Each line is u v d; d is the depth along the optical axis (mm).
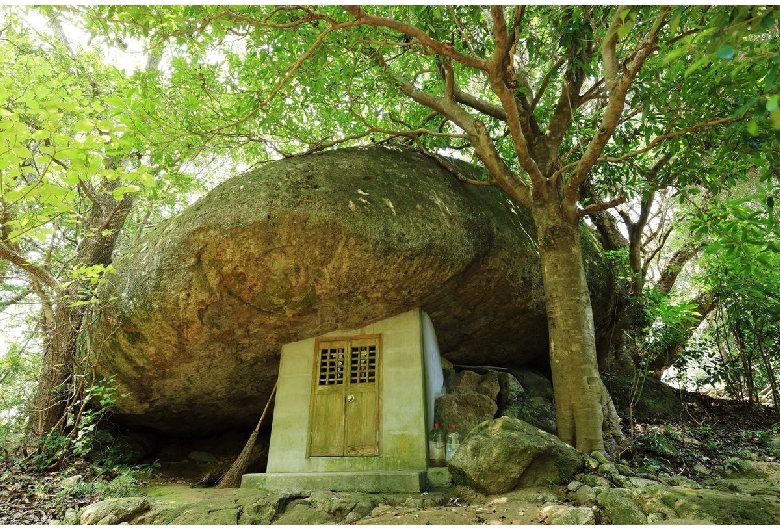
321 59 6844
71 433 6684
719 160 6605
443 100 7617
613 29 4906
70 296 6648
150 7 5617
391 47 7668
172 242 5906
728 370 10055
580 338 6465
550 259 6883
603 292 8820
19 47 7266
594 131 8375
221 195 6062
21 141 4199
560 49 8273
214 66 7719
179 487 6398
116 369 6711
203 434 8883
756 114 2951
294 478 5781
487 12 8016
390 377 6320
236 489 5898
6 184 4312
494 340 8414
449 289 6730
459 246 6379
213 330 6156
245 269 5824
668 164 8016
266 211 5715
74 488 5602
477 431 5695
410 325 6551
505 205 8070
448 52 5793
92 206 9211
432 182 6941
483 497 5098
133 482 6203
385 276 6055
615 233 11203
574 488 4973
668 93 6102
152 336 6121
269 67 7336
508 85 7453
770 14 2760
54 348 7801
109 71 7258
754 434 7742
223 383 7254
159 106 7246
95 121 4297
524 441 5270
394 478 5480
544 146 8023
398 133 7625
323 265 5867
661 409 9125
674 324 9688
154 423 8070
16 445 8023
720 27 2889
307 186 6012
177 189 10461
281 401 6473
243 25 6148
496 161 7160
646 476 5488
